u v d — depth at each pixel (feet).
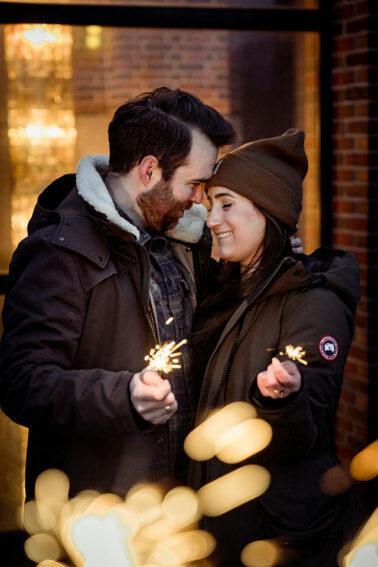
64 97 11.89
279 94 12.53
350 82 12.18
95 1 11.71
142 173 6.86
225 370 6.87
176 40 12.10
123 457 6.82
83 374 6.17
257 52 12.37
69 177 7.49
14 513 12.16
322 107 12.59
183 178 6.90
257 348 6.76
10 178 11.87
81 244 6.55
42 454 6.96
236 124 12.46
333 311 6.66
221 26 12.15
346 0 12.12
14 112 11.76
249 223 6.94
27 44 11.63
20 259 6.73
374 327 12.17
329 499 6.66
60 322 6.45
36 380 6.18
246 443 6.70
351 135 12.25
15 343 6.42
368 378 12.21
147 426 6.05
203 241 7.63
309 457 6.70
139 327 6.79
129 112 6.88
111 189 7.10
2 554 11.66
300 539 6.48
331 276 6.84
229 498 6.75
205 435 6.88
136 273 6.72
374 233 12.06
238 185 6.83
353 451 12.65
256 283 6.97
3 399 6.48
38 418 6.20
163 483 6.98
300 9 12.34
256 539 6.63
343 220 12.58
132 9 11.83
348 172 12.38
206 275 7.73
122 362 6.74
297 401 5.90
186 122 6.85
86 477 6.84
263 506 6.57
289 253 7.16
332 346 6.55
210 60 12.25
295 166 7.06
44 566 7.07
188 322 7.39
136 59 12.01
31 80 11.75
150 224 7.11
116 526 6.89
